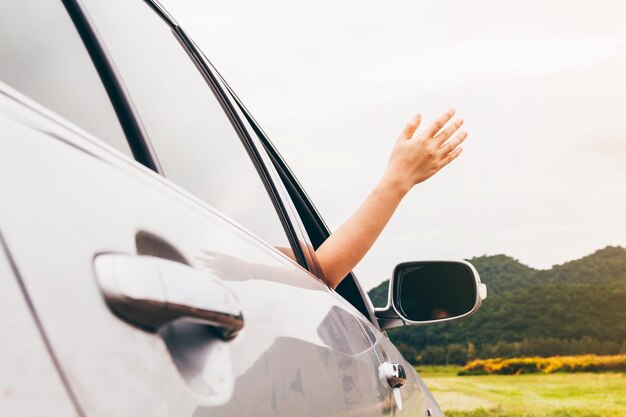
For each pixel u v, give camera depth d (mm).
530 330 67438
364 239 1695
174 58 1338
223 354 659
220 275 762
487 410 52531
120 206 600
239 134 1501
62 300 468
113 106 959
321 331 1141
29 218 478
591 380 62094
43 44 855
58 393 438
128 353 509
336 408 1026
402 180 1706
